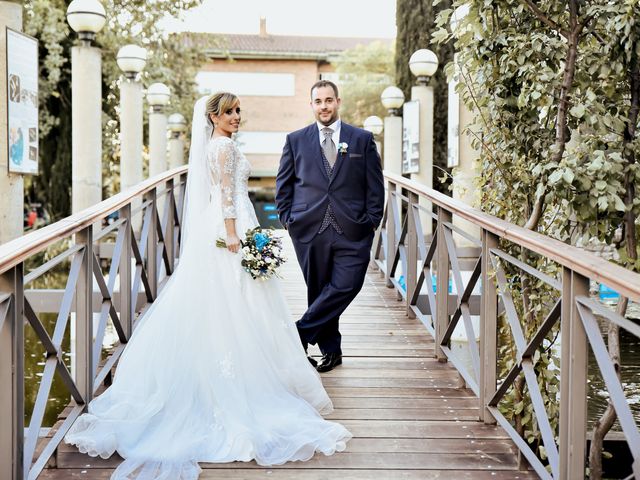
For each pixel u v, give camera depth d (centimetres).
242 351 335
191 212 354
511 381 329
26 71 533
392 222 705
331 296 413
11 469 251
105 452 309
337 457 317
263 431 317
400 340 512
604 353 230
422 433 345
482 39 369
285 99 2933
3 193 520
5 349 251
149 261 555
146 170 1694
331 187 410
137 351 342
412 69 899
